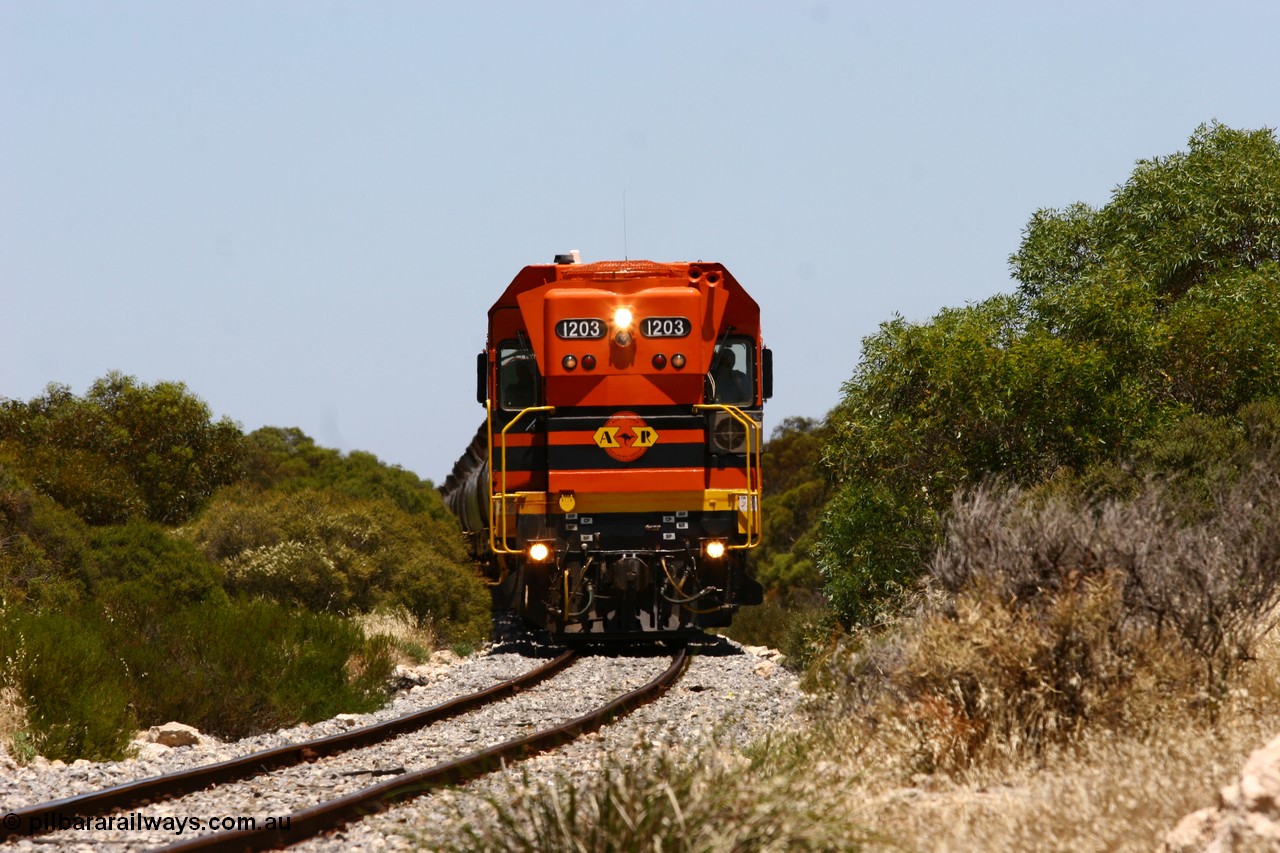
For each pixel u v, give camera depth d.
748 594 61.22
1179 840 16.91
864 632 40.97
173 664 45.69
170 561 70.88
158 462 135.62
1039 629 25.86
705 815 18.33
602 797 19.33
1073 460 55.72
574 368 58.03
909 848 18.86
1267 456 43.03
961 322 61.09
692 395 58.59
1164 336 61.47
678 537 58.59
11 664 38.09
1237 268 73.44
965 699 25.67
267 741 38.38
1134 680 24.52
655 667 54.94
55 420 136.62
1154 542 27.16
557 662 55.78
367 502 93.69
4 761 32.72
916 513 56.41
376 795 25.66
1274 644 27.97
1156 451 48.44
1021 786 22.30
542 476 59.28
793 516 186.12
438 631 80.19
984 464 57.28
